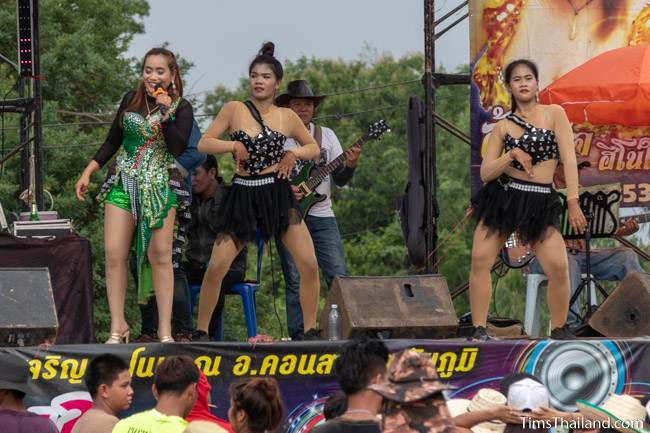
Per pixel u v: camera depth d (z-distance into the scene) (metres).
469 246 54.97
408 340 15.45
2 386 12.95
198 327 16.92
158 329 16.45
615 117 19.81
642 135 21.05
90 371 13.30
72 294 17.02
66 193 37.06
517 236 16.94
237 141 16.30
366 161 60.50
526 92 16.39
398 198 20.36
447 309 16.44
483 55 20.95
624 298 16.67
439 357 15.41
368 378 11.19
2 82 39.03
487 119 20.89
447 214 55.97
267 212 16.45
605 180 21.11
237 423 12.38
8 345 15.18
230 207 16.56
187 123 15.88
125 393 13.31
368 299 16.34
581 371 15.57
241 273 18.53
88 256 17.16
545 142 16.25
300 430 15.16
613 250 20.34
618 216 19.23
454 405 15.38
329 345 15.28
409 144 20.30
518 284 46.56
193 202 18.83
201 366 15.11
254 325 18.53
